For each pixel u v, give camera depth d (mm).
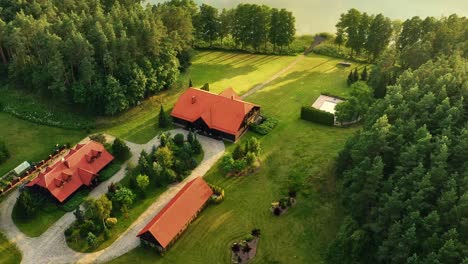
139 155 80500
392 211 54188
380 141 60719
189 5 128250
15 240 62875
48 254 60969
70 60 85500
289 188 72312
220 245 62438
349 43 125750
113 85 85875
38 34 86750
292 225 65062
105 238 63312
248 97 102125
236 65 120875
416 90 70062
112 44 86625
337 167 71188
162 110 87188
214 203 69625
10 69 91688
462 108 65562
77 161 72625
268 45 136500
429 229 50344
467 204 49125
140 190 71062
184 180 74625
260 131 87438
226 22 128000
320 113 90500
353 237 56094
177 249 61969
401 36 121312
